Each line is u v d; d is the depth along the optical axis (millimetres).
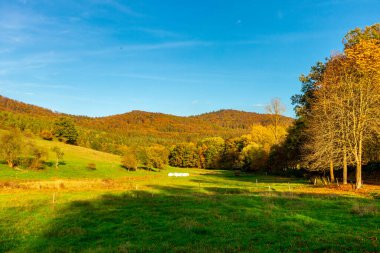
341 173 64312
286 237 17219
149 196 40250
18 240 19344
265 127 118375
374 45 41281
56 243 18578
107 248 16672
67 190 48188
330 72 48000
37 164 80625
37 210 29203
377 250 14172
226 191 46125
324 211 24594
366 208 24047
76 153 123312
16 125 152500
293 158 78938
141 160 115750
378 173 55719
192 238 18172
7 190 46406
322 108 47969
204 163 171625
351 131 41000
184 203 32500
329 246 15094
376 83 40500
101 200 36000
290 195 35594
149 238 18719
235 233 18672
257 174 102562
